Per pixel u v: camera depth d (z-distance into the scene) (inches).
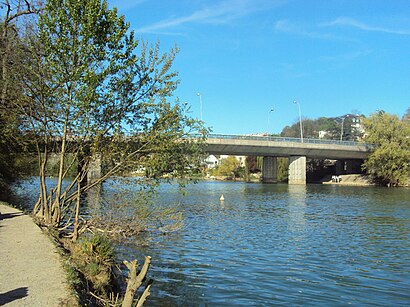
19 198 1368.1
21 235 510.3
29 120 614.5
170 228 641.0
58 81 535.2
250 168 4712.1
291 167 3398.1
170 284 456.8
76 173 652.1
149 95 583.2
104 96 549.0
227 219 1077.1
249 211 1291.8
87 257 422.9
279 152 3206.2
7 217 666.8
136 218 610.9
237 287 450.6
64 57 528.7
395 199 1827.0
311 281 479.2
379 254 637.9
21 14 815.7
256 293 430.0
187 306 385.1
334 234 834.8
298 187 2950.3
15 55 618.8
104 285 373.1
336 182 3769.7
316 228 920.3
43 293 291.0
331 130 5807.1
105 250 443.8
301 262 577.0
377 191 2459.4
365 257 614.5
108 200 609.9
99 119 565.6
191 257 596.1
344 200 1764.3
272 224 984.3
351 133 5605.3
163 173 589.3
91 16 516.7
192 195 2039.9
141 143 579.8
